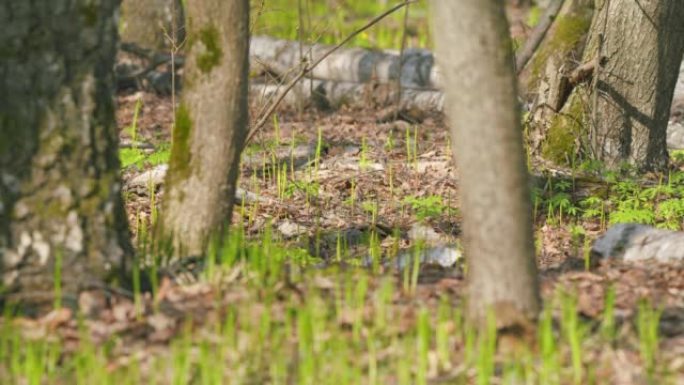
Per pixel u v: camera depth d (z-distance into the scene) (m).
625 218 15.06
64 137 9.92
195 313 9.97
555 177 17.20
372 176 17.67
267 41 25.38
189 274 10.84
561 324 9.71
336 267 11.41
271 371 9.00
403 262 12.49
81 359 8.87
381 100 23.22
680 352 9.48
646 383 8.91
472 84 9.03
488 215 9.22
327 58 24.88
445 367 9.15
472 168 9.18
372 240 13.92
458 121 9.15
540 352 9.31
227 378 8.93
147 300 10.23
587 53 18.17
